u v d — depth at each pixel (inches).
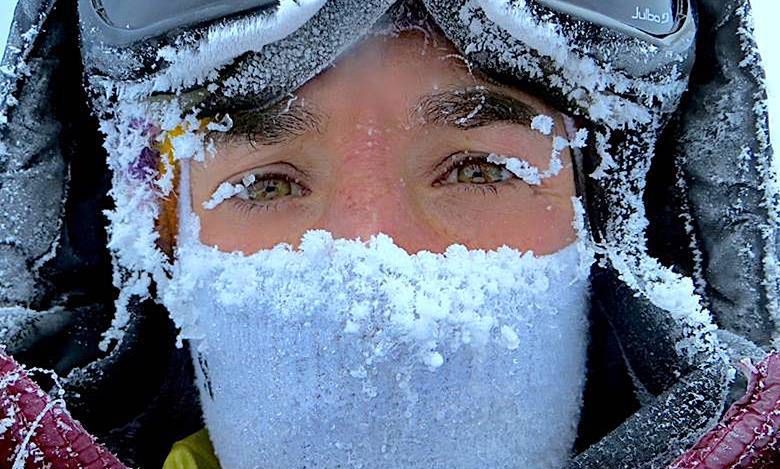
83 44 17.9
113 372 19.3
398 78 17.0
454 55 17.0
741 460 15.2
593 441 18.1
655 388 17.9
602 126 17.8
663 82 17.6
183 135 17.6
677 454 16.7
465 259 17.0
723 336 18.0
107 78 17.7
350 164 17.1
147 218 18.6
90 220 19.4
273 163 17.5
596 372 18.3
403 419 16.6
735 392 16.7
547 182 17.8
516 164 17.6
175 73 17.0
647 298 17.9
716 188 18.6
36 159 18.9
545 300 17.5
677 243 19.0
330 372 16.6
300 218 17.5
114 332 19.3
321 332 16.7
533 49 16.8
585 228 18.1
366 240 16.9
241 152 17.5
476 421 16.8
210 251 17.8
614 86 17.4
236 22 16.5
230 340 17.4
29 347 19.1
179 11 16.8
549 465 17.4
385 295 16.4
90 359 19.4
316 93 17.0
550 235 17.8
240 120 17.3
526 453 17.2
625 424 17.0
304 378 16.8
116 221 18.6
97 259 19.4
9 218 18.8
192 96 17.2
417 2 16.8
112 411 19.5
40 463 15.8
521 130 17.5
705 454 15.4
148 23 17.0
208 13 16.6
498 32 16.7
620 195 18.2
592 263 18.0
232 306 17.3
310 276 16.8
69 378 19.0
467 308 16.7
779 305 18.4
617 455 16.8
